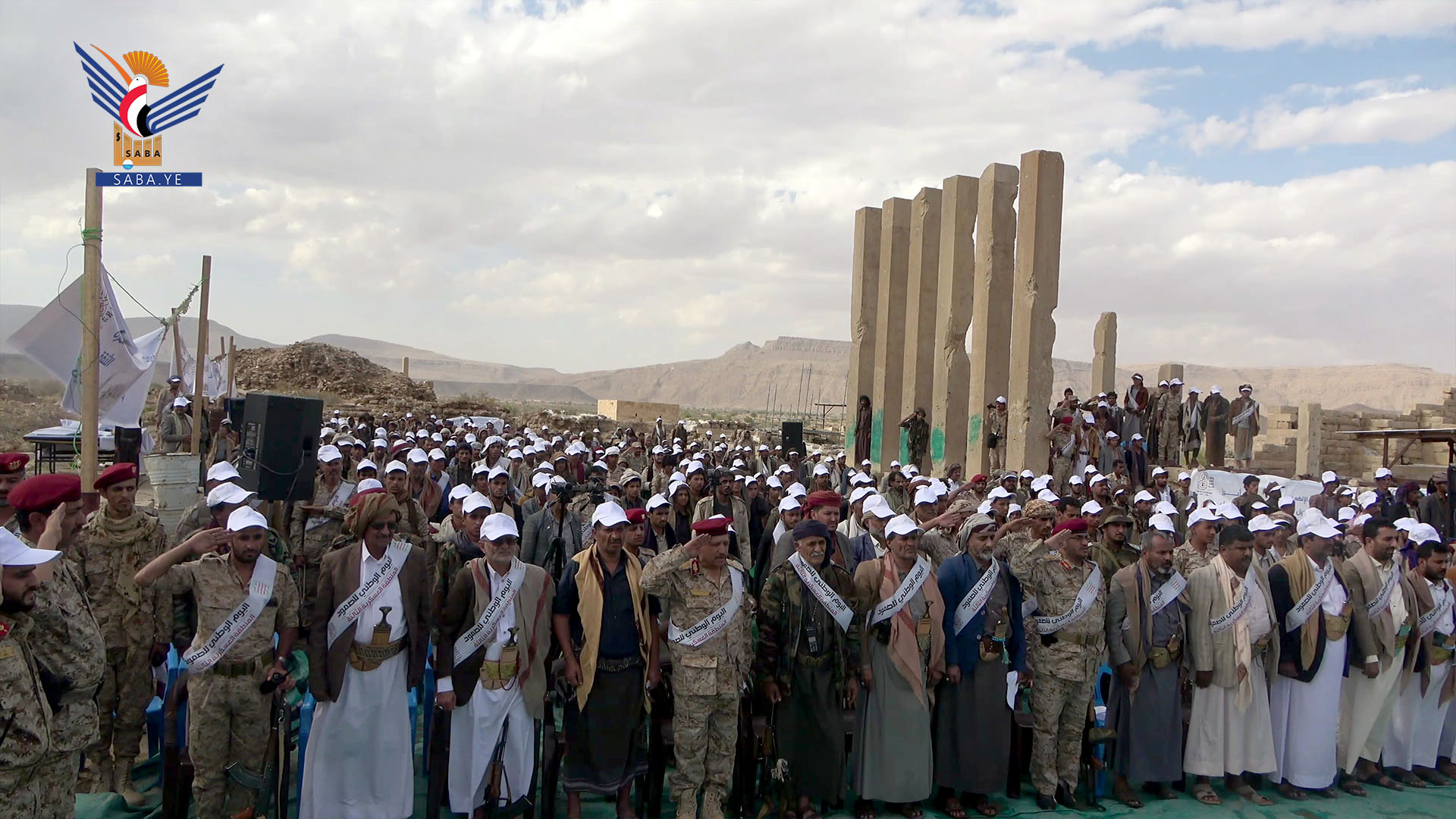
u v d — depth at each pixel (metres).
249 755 5.68
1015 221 22.92
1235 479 16.81
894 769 6.48
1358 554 7.85
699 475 11.11
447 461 15.16
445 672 5.96
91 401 7.82
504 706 6.08
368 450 18.03
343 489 9.50
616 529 6.26
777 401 186.62
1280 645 7.45
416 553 6.02
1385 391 142.25
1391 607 7.73
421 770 7.18
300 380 47.94
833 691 6.43
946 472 15.91
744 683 6.54
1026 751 7.37
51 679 4.65
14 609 4.27
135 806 6.27
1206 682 7.13
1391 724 7.91
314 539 8.45
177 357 17.62
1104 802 7.07
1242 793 7.37
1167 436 22.89
